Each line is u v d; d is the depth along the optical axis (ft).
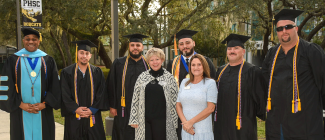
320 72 9.00
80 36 39.40
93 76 12.76
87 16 34.81
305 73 9.12
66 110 12.35
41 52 12.46
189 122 9.81
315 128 8.89
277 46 10.14
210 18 37.14
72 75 12.35
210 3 34.94
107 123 17.07
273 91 9.55
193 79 10.41
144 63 13.43
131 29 33.73
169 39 40.01
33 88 11.74
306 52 9.18
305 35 38.55
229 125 10.21
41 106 11.83
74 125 12.23
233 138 10.11
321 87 9.19
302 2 29.53
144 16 35.60
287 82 9.22
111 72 13.69
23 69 11.76
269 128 9.70
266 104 10.46
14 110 11.43
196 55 10.35
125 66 13.29
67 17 33.12
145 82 11.29
